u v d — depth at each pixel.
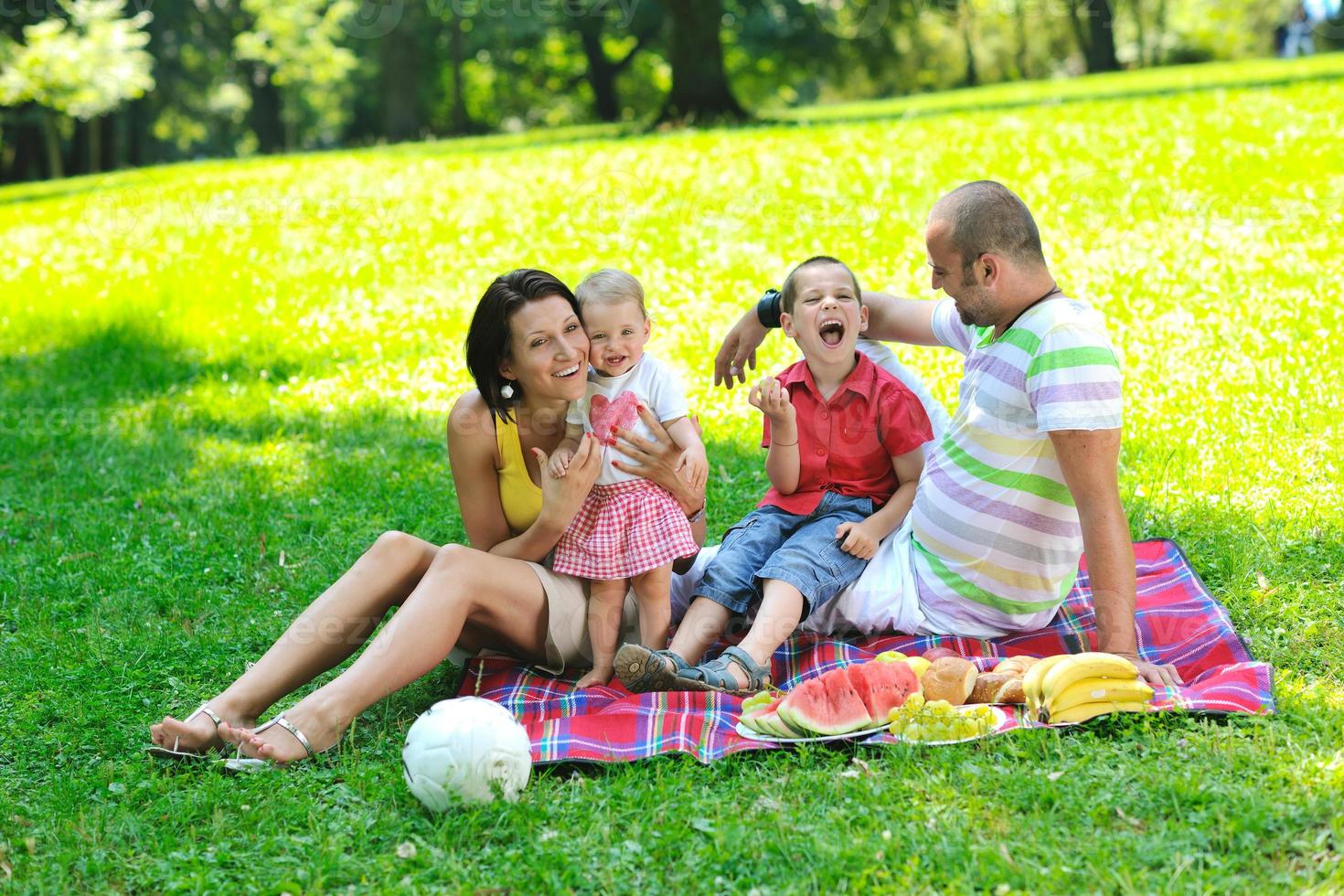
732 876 2.98
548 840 3.14
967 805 3.17
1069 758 3.36
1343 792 3.07
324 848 3.16
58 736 3.99
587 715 3.73
